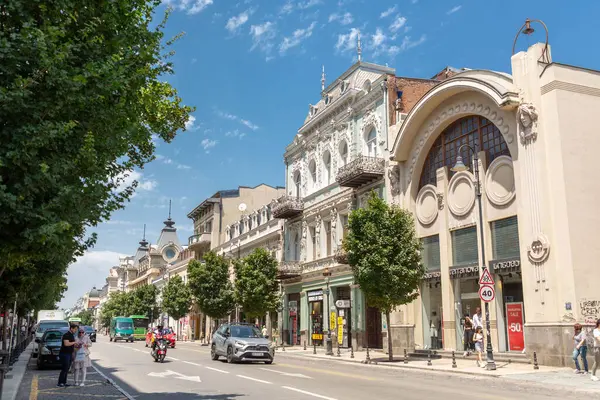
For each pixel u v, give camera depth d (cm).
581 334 1697
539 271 2012
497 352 2203
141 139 1275
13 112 707
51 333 2370
